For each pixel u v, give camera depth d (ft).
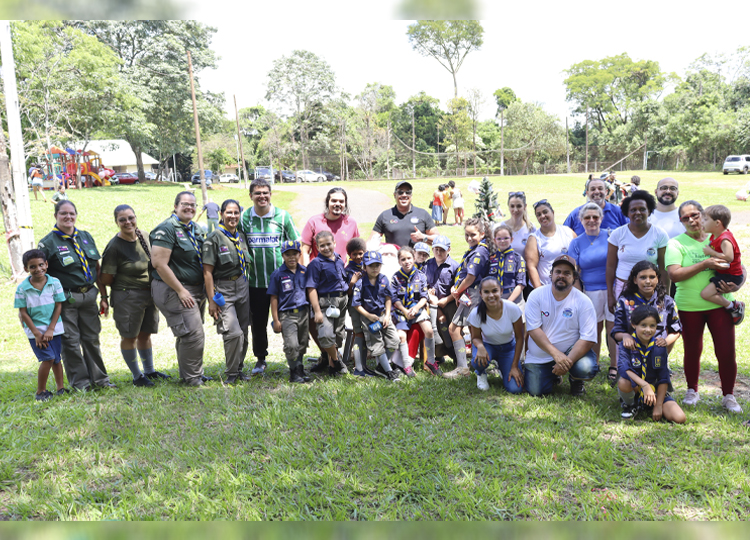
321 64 194.80
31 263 17.53
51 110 97.04
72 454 13.76
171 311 18.75
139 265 19.17
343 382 19.27
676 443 14.01
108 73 109.09
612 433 14.85
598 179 21.25
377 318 19.58
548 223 20.03
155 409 16.75
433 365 20.61
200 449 13.97
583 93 238.89
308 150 196.13
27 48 87.76
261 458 13.56
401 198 22.44
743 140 169.99
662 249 18.10
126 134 140.36
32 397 18.74
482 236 20.42
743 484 11.93
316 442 14.35
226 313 19.13
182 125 147.02
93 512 11.10
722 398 17.20
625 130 208.64
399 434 14.71
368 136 187.83
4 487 12.34
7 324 33.65
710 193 90.43
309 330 21.33
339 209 21.03
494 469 12.83
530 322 17.79
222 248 18.79
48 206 72.49
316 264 19.81
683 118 182.29
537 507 11.35
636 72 236.84
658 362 15.47
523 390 18.30
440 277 21.17
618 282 18.71
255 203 20.10
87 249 18.97
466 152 191.93
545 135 207.82
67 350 18.84
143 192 105.91
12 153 43.65
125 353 19.65
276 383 19.65
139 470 12.90
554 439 14.35
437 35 218.18
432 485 12.11
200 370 19.49
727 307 16.33
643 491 11.87
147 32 141.08
